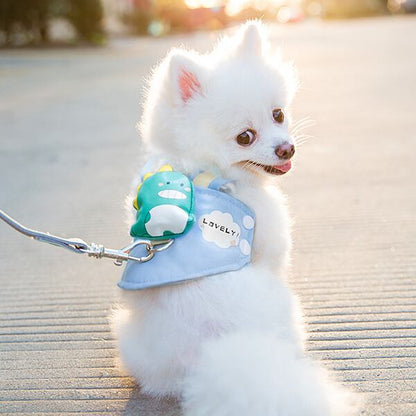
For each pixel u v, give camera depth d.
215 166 0.89
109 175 1.96
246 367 0.77
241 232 0.87
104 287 1.17
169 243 0.85
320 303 1.06
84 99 3.74
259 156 0.88
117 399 0.87
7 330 1.04
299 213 1.47
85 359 0.96
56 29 8.44
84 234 1.41
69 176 1.98
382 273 1.16
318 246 1.28
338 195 1.59
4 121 3.10
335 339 0.96
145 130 0.93
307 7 18.39
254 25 0.92
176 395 0.85
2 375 0.93
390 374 0.89
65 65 5.78
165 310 0.83
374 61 4.78
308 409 0.75
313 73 4.29
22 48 7.27
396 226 1.35
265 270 0.88
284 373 0.77
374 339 0.96
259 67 0.89
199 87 0.88
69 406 0.87
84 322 1.06
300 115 2.78
